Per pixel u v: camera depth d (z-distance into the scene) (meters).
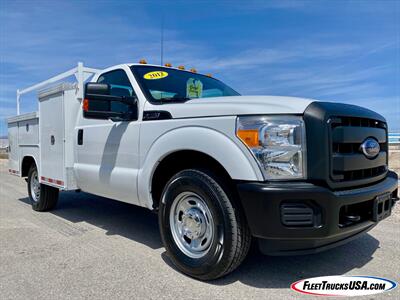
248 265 3.26
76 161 4.52
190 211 3.01
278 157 2.52
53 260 3.39
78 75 4.66
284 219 2.46
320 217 2.46
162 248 3.77
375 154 2.97
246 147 2.60
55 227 4.67
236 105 2.74
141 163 3.43
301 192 2.43
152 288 2.76
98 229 4.57
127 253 3.60
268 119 2.57
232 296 2.63
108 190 3.94
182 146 2.97
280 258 3.45
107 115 3.55
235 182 2.64
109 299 2.58
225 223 2.69
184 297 2.61
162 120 3.24
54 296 2.63
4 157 24.08
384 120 3.32
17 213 5.58
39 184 5.57
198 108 2.96
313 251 2.61
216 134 2.77
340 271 3.12
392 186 3.15
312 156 2.51
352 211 2.78
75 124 4.62
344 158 2.61
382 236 4.21
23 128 5.93
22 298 2.60
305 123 2.56
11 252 3.63
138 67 4.01
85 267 3.20
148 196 3.36
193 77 4.43
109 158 3.89
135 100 3.59
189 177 2.92
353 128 2.74
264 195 2.46
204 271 2.82
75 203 6.40
